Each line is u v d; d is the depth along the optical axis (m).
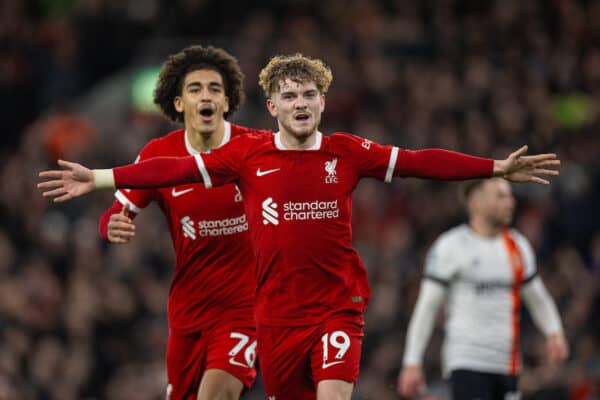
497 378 14.65
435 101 29.39
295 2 32.19
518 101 29.83
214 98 12.37
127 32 33.97
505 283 14.79
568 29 32.78
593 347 20.94
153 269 24.20
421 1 32.53
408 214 26.09
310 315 11.12
